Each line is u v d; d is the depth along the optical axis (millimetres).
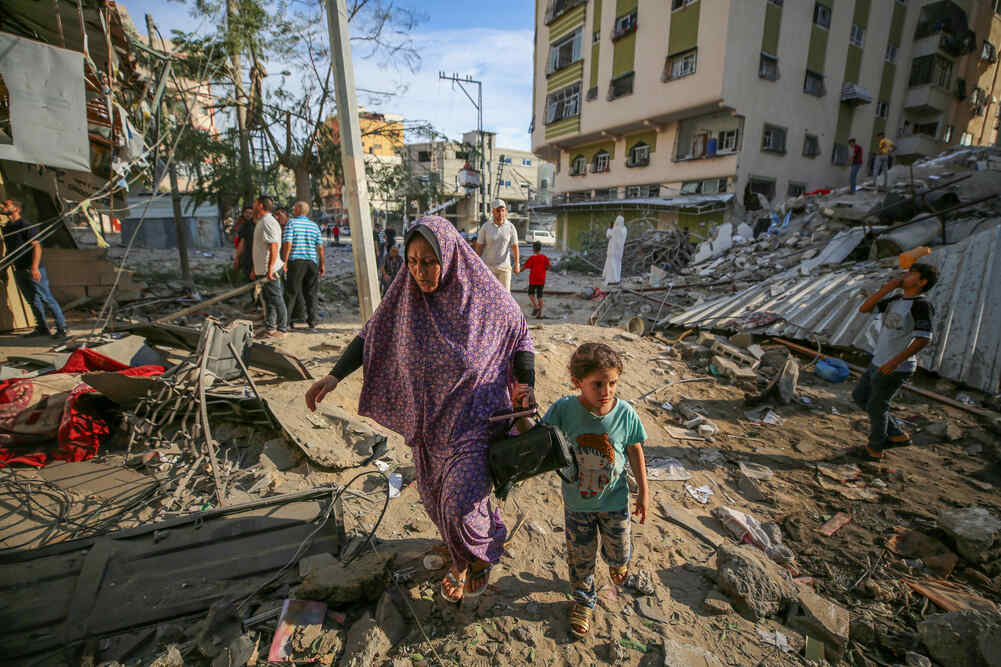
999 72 29750
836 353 6871
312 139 13141
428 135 16031
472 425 2047
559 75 26453
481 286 2045
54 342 6328
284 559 2609
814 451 4430
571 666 2092
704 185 20609
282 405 3930
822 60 20641
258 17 11055
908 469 4121
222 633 2117
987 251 6738
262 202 6391
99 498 3100
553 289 15672
